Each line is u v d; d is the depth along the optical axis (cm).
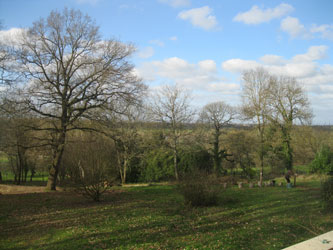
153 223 892
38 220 937
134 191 1809
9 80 1666
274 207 1170
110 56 1814
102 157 1345
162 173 3073
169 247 655
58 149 1817
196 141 3173
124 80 1805
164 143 3122
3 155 2709
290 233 759
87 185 1289
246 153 3331
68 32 1789
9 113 1625
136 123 2938
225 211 1097
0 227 845
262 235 746
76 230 802
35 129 1780
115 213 1053
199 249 637
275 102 3012
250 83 2459
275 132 3144
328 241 344
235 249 631
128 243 686
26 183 3114
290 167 3072
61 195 1545
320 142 3130
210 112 3484
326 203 1045
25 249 648
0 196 1484
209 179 1268
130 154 2964
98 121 1792
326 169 2586
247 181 2725
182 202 1339
